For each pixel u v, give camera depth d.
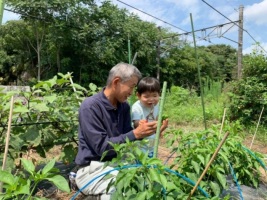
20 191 1.76
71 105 4.26
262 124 10.25
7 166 3.36
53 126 4.00
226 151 3.01
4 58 27.39
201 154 2.88
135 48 23.89
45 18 19.67
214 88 20.59
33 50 25.19
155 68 27.97
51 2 19.20
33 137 3.58
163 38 25.75
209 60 38.19
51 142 3.95
